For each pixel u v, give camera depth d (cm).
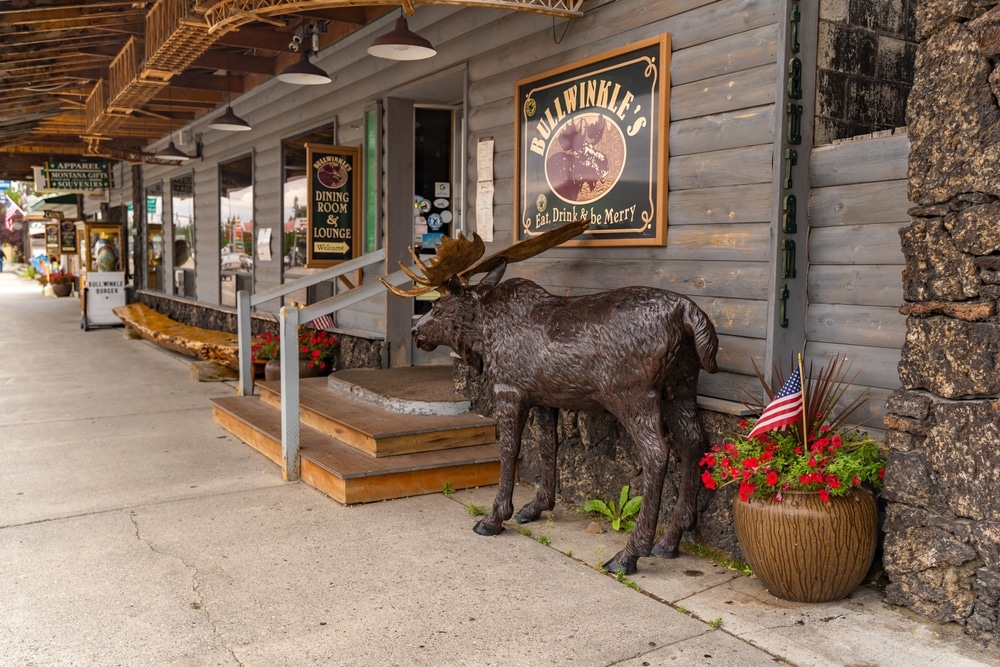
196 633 323
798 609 337
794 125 376
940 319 312
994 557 296
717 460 359
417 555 403
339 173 777
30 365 1062
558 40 505
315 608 344
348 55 784
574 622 329
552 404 413
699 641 311
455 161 760
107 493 509
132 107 971
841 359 373
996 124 293
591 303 396
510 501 431
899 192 347
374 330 776
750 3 386
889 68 405
